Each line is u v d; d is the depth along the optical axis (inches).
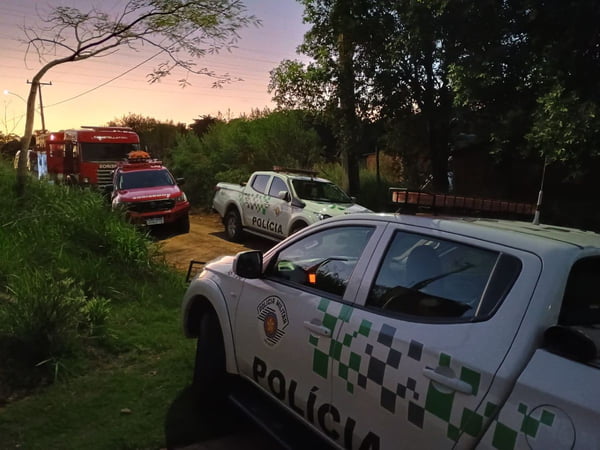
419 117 625.6
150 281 308.7
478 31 462.9
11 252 264.2
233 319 150.3
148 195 561.0
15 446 138.4
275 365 131.4
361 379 103.8
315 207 445.4
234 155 901.2
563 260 88.7
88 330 212.1
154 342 216.5
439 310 98.0
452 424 84.7
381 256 115.2
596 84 393.4
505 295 89.6
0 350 182.9
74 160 800.3
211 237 577.3
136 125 1598.2
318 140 880.9
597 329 86.0
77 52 333.1
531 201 596.1
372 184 743.1
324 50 633.0
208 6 306.0
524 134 466.6
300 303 126.5
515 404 77.5
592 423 68.3
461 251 102.0
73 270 267.0
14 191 361.7
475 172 674.2
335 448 112.3
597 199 536.4
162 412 160.9
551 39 437.4
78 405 162.9
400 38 541.6
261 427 136.6
